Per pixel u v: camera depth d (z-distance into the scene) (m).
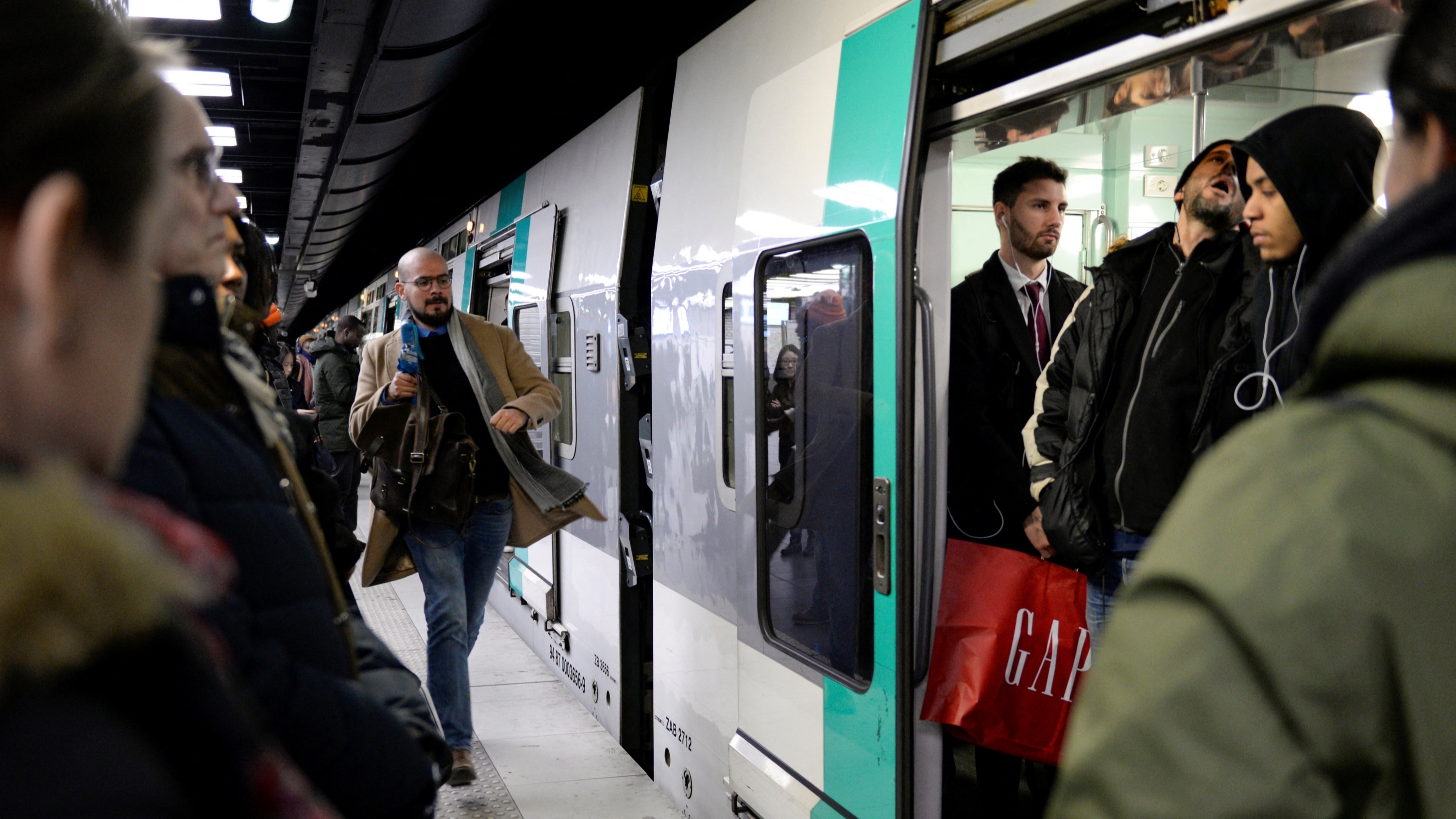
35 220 0.50
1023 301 3.21
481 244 6.91
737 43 3.32
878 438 2.46
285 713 0.98
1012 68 2.28
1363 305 0.64
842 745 2.64
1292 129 2.02
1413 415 0.61
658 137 4.26
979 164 4.60
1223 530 0.65
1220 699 0.61
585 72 8.00
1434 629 0.59
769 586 3.04
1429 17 0.67
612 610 4.46
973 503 2.96
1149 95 2.04
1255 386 2.25
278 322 3.44
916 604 2.46
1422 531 0.59
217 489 0.99
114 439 0.57
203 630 0.57
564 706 4.92
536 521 3.88
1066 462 2.58
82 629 0.40
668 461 3.80
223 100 9.29
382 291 13.01
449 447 3.69
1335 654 0.59
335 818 0.60
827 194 2.69
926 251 2.44
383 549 3.80
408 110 7.50
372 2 5.35
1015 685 2.42
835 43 2.74
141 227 0.57
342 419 8.56
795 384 2.88
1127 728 0.65
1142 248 2.59
